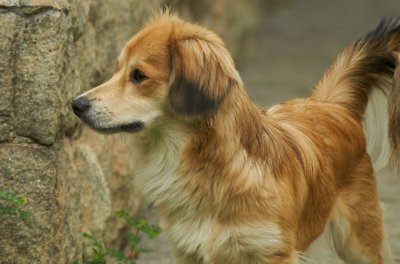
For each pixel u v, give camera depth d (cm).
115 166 1198
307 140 938
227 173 859
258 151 872
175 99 850
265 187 863
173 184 883
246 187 857
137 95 874
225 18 2294
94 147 1112
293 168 901
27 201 891
